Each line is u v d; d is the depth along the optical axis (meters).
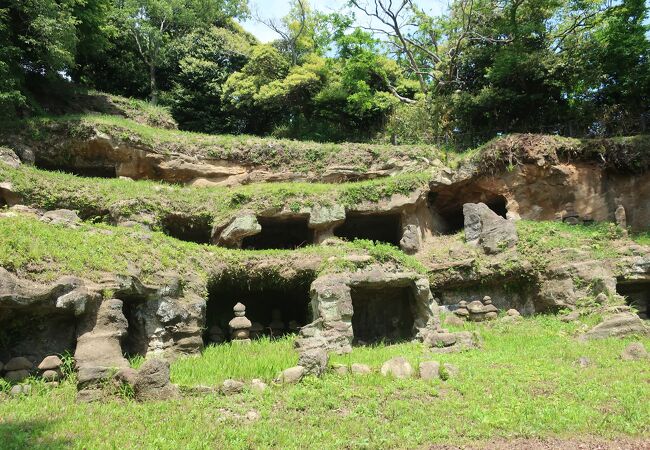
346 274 16.73
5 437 7.41
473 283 20.44
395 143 32.69
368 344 17.52
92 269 12.40
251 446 7.62
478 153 25.52
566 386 10.68
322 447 7.64
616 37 27.61
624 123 27.59
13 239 11.60
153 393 9.57
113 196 20.08
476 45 32.66
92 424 8.11
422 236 23.84
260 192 21.44
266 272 17.69
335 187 22.69
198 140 26.30
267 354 13.63
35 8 24.39
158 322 13.57
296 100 36.44
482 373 11.68
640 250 19.25
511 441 8.07
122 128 24.31
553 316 18.58
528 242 20.56
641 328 15.58
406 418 8.90
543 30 30.22
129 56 35.38
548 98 30.50
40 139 23.64
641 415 8.92
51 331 11.58
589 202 24.59
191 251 16.52
